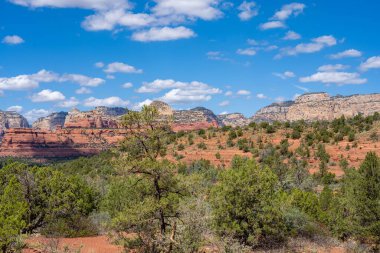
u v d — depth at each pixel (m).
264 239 24.53
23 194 27.95
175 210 16.47
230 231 21.84
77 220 27.95
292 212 26.25
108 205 29.95
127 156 16.73
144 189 16.84
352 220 26.14
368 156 25.94
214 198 23.44
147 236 16.48
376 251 24.81
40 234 27.36
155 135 16.70
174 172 16.77
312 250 24.33
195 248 16.80
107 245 23.55
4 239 16.94
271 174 25.45
